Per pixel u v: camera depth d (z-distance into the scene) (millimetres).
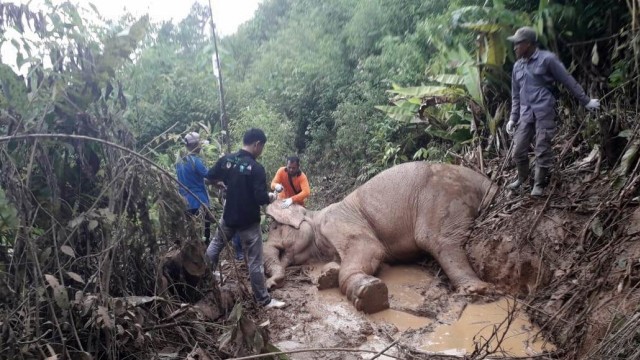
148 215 4117
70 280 3807
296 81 14156
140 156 3639
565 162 5906
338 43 14531
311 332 4664
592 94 6059
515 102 5641
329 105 13352
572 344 3971
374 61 11438
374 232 6066
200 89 13742
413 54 10117
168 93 12789
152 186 4062
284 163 11375
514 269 4961
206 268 4535
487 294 5008
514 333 4352
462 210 5699
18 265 3389
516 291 4934
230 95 14406
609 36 6055
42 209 3562
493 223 5477
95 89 4082
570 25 6277
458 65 7207
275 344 4465
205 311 4574
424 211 5785
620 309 3781
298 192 7254
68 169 4133
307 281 5996
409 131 9758
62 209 3924
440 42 7770
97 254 3641
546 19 6230
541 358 3941
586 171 5484
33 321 3324
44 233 3629
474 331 4461
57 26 3990
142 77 10352
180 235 4188
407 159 9562
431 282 5570
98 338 3404
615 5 6035
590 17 6234
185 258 4312
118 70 4469
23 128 3742
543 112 5215
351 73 13562
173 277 4820
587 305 4125
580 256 4613
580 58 6352
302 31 16656
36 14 3881
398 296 5328
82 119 3957
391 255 6043
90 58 4059
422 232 5707
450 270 5359
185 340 3893
